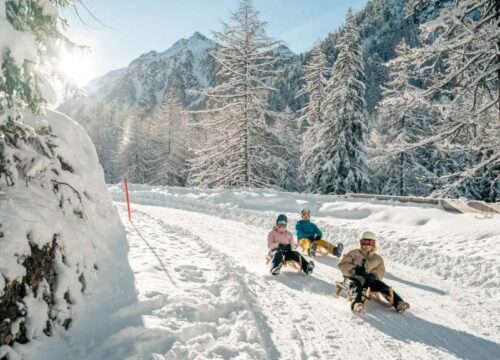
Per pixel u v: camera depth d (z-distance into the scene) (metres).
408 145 14.49
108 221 7.93
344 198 17.41
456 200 13.43
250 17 24.77
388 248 10.26
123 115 89.31
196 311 5.33
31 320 4.11
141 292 5.70
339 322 5.54
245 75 24.72
